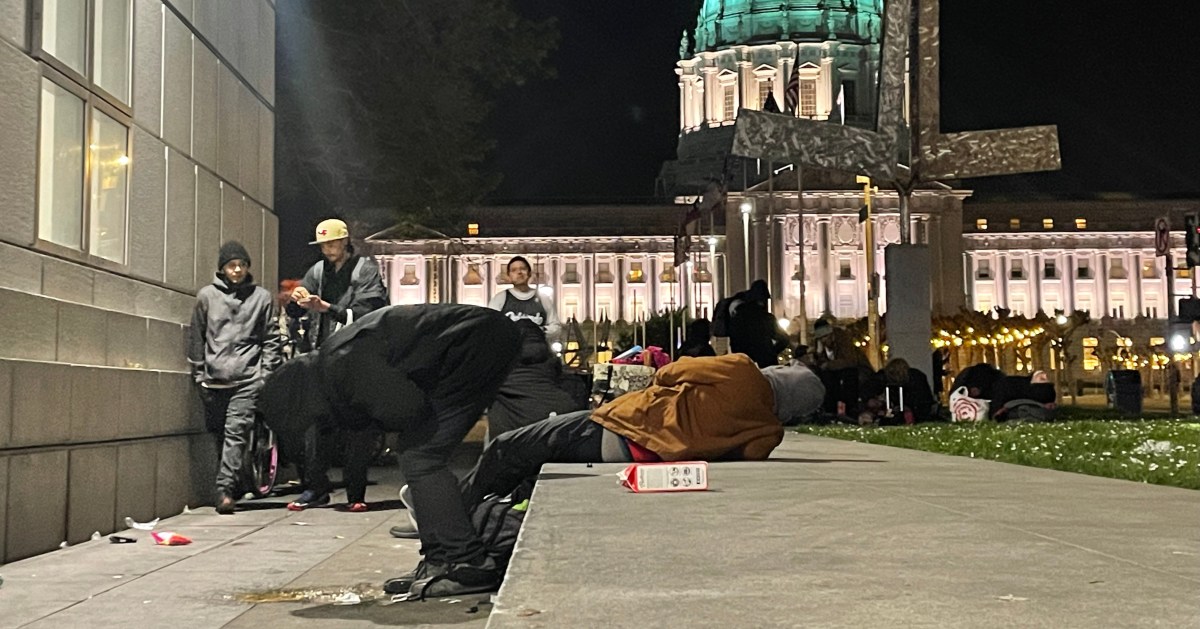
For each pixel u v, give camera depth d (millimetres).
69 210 8508
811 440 12945
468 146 23938
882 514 4773
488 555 5754
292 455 10727
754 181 120625
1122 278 126625
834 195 118312
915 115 20484
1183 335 29438
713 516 4699
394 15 22906
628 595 2914
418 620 5293
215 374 10500
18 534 7348
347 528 9219
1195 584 3035
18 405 7328
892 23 20234
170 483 10133
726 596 2889
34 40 7852
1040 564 3398
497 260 123562
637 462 7293
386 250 120688
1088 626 2490
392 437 16859
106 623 5383
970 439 12570
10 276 7488
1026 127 20422
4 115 7430
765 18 134500
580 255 124250
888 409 19453
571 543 3900
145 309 9945
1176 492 5867
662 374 7676
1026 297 127438
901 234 21016
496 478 7074
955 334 95750
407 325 5371
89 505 8414
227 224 12438
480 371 5488
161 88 10391
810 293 118688
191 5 11211
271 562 7312
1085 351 122750
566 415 7320
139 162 9852
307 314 11273
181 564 7238
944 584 3049
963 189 119125
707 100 134875
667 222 124875
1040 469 7590
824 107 131625
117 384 8961
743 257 118562
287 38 22797
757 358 15695
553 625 2545
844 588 2996
